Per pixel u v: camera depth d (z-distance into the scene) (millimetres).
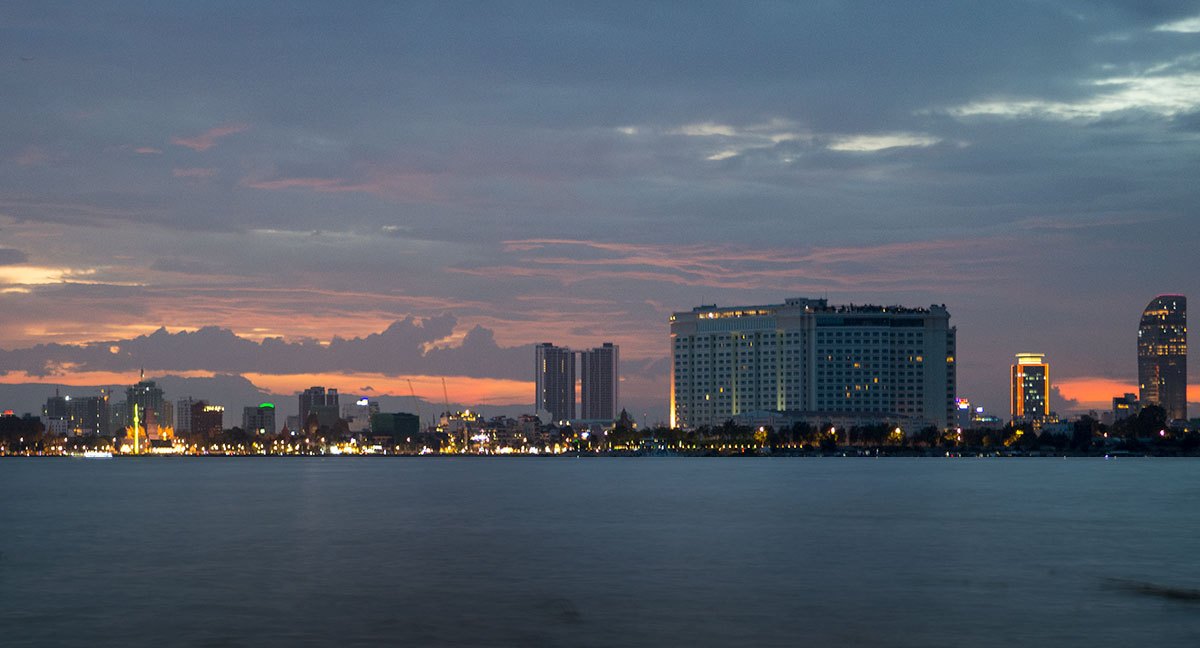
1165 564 118000
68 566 117188
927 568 114438
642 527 163500
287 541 143625
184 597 96062
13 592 98625
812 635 79375
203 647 75812
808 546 135375
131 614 87812
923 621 84438
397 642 77562
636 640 78062
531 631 81312
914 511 194250
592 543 139875
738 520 175375
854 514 187375
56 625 83250
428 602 93750
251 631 81188
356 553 129375
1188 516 181750
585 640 78062
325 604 92688
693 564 118250
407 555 127250
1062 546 135375
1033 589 99938
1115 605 91250
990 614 87125
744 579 106688
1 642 77250
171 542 142250
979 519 175750
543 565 118062
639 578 107875
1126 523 168000
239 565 117938
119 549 134000
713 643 76938
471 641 77875
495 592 99000
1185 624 82938
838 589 100062
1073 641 77062
